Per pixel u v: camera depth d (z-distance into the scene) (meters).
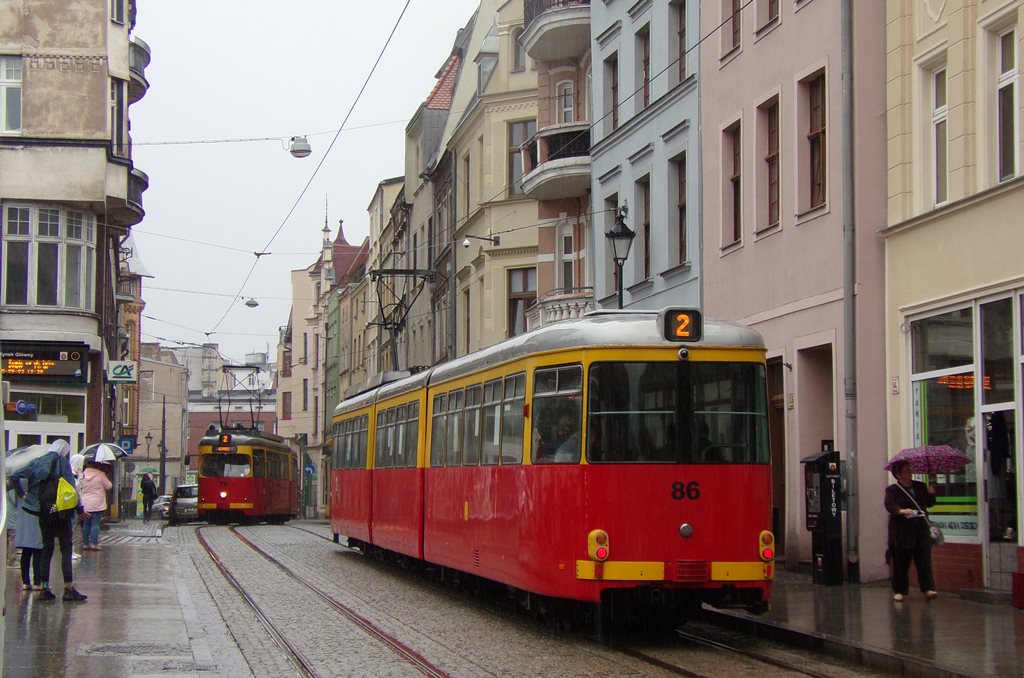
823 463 17.73
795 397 20.12
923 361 17.33
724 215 23.39
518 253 39.19
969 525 16.19
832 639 12.11
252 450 47.69
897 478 15.46
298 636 13.66
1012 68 15.82
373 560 26.20
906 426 17.64
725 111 23.31
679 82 25.38
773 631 13.23
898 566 15.35
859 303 18.23
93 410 35.81
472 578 17.88
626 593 13.05
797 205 20.17
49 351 34.28
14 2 34.91
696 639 13.49
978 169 16.23
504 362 15.52
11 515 16.47
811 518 18.00
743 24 22.52
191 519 51.66
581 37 31.89
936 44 17.23
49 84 34.78
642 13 27.48
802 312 19.91
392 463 22.36
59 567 21.50
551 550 13.50
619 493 13.02
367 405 25.53
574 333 13.64
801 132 20.27
